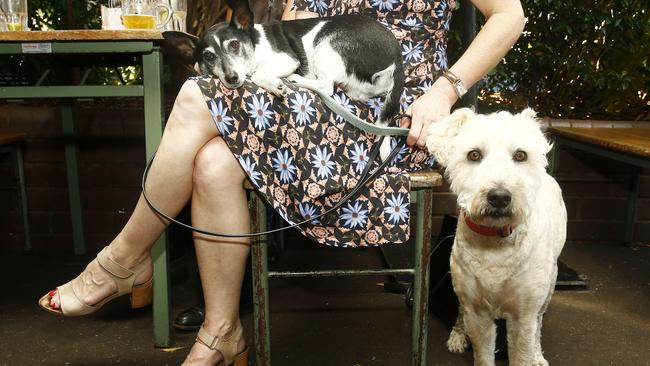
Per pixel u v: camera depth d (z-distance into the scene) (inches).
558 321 80.6
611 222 117.6
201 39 61.0
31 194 111.3
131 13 72.6
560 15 116.6
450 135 54.5
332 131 54.1
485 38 56.9
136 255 58.5
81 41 62.4
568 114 128.3
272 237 104.4
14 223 112.3
